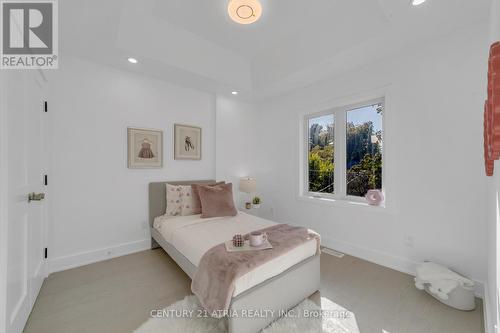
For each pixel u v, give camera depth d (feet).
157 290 6.36
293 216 11.28
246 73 10.61
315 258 6.22
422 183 6.97
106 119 8.43
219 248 5.49
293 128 11.27
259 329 4.79
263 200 13.00
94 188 8.19
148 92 9.45
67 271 7.41
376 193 8.30
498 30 3.88
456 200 6.33
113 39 6.73
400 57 7.39
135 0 6.42
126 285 6.61
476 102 5.99
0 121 3.67
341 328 4.88
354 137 9.47
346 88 8.95
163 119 9.91
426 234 6.91
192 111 10.88
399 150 7.46
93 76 8.13
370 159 8.96
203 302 4.75
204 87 10.68
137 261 8.23
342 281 6.81
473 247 6.04
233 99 12.37
